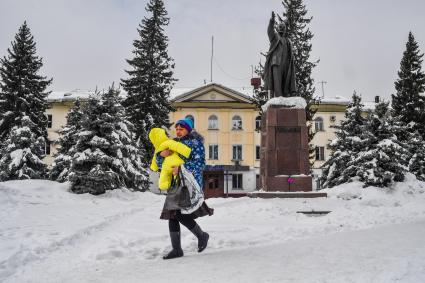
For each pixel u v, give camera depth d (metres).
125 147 20.42
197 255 4.36
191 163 4.41
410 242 4.59
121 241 5.29
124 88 35.06
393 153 17.97
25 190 14.60
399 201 13.55
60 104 47.50
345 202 11.75
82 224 7.25
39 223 7.24
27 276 3.49
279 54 14.63
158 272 3.46
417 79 37.19
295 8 35.16
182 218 4.45
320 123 47.25
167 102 35.78
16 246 4.74
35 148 28.50
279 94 14.45
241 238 5.64
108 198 15.99
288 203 11.38
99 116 17.38
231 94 45.91
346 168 21.81
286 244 4.88
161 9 36.19
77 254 4.59
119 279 3.23
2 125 32.09
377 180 17.27
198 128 45.59
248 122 45.84
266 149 13.09
